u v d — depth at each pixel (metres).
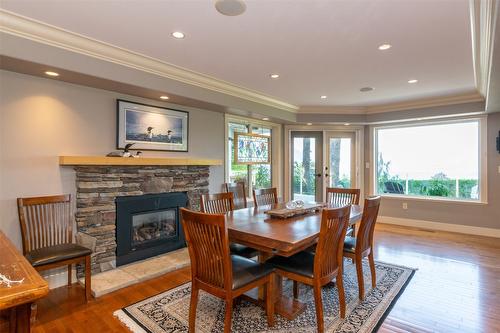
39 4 1.99
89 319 2.25
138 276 2.96
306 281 2.04
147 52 2.84
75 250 2.48
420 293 2.64
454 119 5.01
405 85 4.00
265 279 2.07
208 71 3.43
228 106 4.16
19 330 1.13
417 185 5.55
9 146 2.60
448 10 2.04
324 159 6.03
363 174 5.97
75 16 2.15
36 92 2.74
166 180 3.68
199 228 1.89
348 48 2.73
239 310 2.36
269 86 4.07
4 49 2.18
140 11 2.08
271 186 5.86
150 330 2.09
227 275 1.81
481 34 2.28
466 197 5.03
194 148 4.25
